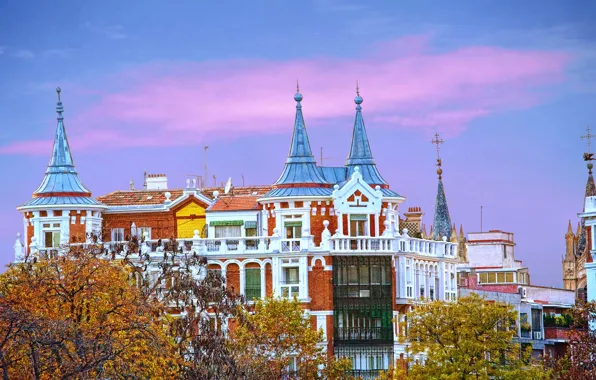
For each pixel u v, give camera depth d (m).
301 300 179.50
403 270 182.62
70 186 187.12
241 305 152.88
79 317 130.75
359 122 189.62
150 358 124.25
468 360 158.38
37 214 186.50
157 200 192.75
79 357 118.94
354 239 180.62
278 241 180.50
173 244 153.88
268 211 184.62
